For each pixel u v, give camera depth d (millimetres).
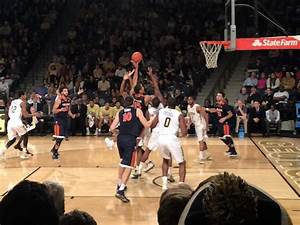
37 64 19219
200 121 10281
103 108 14891
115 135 8289
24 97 10523
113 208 6648
